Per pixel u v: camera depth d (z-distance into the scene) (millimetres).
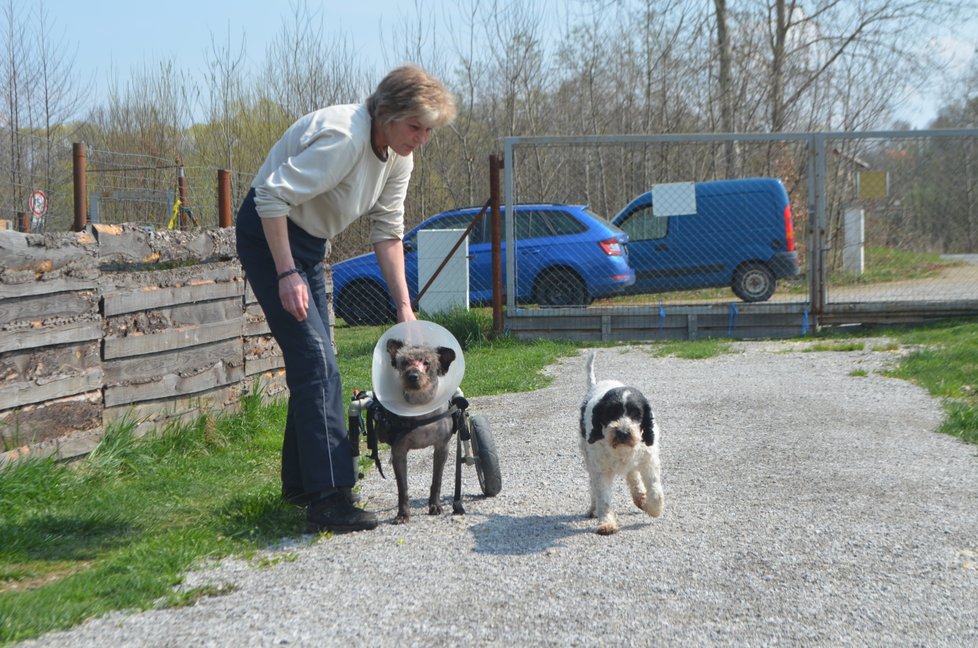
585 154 17016
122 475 6137
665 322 12617
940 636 3385
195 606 3801
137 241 6668
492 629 3492
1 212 15094
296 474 5266
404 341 4984
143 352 6660
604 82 23344
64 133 20359
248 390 7871
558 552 4410
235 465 6488
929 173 12867
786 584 3920
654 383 9305
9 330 5562
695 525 4820
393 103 4578
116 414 6453
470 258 13766
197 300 7219
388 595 3871
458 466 5203
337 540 4699
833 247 13250
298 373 4867
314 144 4559
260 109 22266
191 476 6184
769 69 23438
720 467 6031
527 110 22875
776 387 8773
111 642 3438
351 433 5316
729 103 22984
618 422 4637
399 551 4480
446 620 3586
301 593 3924
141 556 4363
